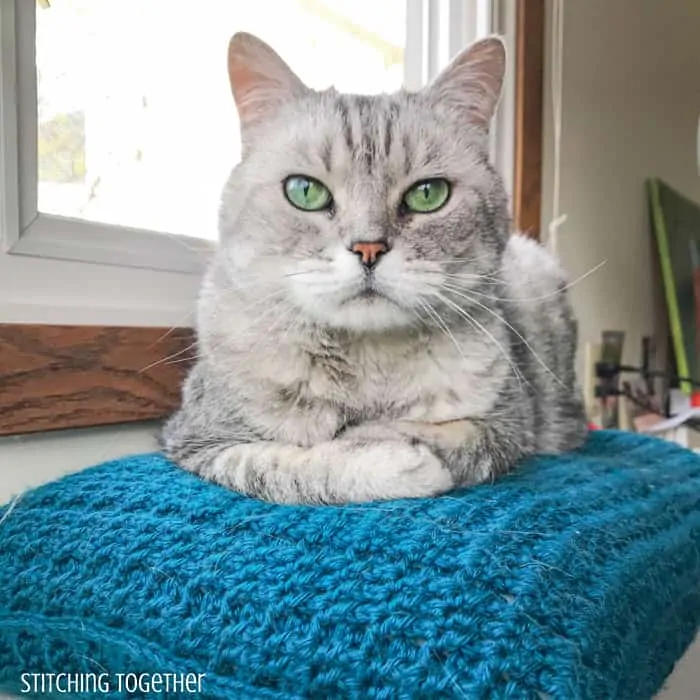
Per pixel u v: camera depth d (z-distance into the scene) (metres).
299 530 0.65
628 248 2.04
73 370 0.89
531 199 1.62
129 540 0.68
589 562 0.64
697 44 2.33
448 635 0.52
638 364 2.08
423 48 1.54
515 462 0.89
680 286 2.03
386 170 0.83
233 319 0.88
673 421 1.83
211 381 0.89
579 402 1.25
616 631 0.60
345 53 1.46
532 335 1.12
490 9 1.53
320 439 0.85
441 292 0.83
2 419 0.82
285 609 0.57
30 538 0.73
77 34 1.02
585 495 0.80
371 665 0.52
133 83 1.11
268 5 1.31
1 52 0.85
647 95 2.10
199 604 0.60
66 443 0.92
